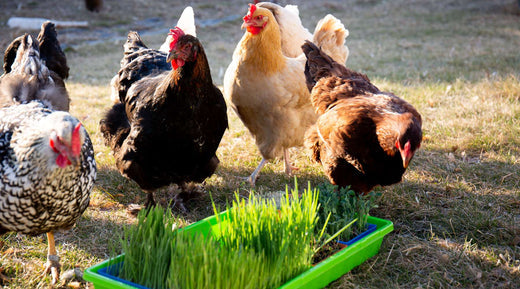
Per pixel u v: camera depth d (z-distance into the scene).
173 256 2.74
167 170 4.16
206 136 4.02
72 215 3.20
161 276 2.86
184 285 2.70
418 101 7.26
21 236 3.92
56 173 2.83
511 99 7.02
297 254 3.05
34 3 16.58
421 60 10.37
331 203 3.67
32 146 2.78
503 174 4.84
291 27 5.43
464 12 16.30
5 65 4.36
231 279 2.65
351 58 10.84
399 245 3.74
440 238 3.88
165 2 18.23
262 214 3.12
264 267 2.86
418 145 3.41
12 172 2.84
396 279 3.36
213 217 3.63
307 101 4.75
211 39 13.40
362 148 3.69
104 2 17.55
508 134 5.75
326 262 3.08
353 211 3.67
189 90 3.74
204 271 2.65
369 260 3.57
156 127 3.86
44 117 2.92
